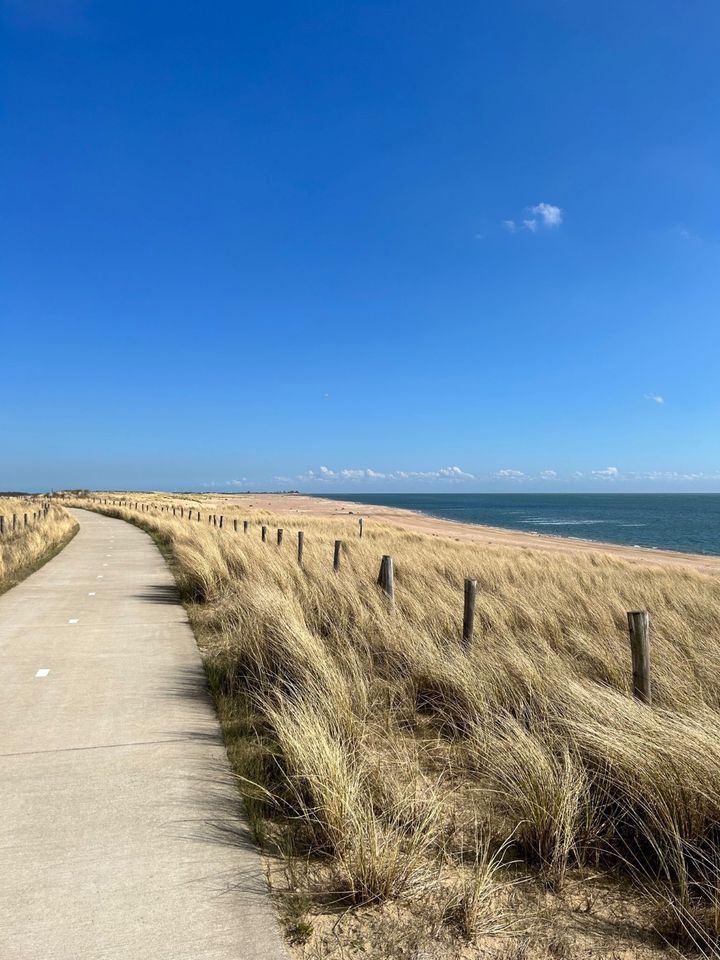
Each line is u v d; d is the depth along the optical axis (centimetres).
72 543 2088
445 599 795
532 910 263
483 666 528
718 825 303
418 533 3166
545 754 356
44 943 236
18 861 289
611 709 394
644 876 291
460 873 286
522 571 1278
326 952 235
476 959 232
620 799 332
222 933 243
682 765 314
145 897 264
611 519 8900
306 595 827
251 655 591
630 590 1020
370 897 264
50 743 430
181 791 361
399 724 473
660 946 242
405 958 232
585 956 235
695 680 521
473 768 394
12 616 874
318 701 451
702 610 849
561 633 689
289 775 367
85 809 339
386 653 601
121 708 502
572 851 306
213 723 472
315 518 3944
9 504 4200
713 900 256
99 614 891
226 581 1074
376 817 319
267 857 297
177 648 698
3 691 543
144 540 2230
